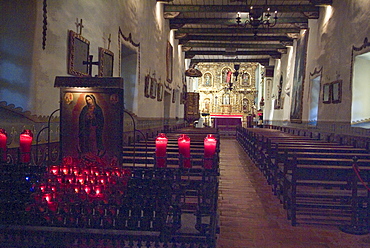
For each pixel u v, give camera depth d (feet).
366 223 14.21
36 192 9.57
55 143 15.03
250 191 20.81
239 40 55.11
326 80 33.78
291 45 53.01
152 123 35.63
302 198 18.01
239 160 35.47
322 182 14.82
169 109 49.70
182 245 9.05
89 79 11.17
